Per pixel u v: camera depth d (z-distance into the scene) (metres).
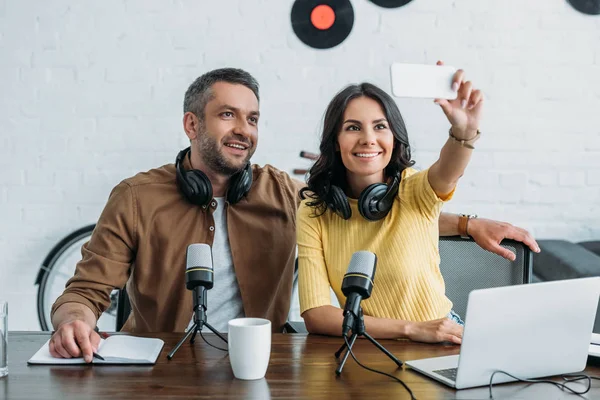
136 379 1.12
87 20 2.91
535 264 2.74
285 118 2.96
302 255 1.56
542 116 3.00
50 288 2.93
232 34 2.92
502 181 3.01
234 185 1.76
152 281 1.75
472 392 1.07
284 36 2.94
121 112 2.93
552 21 2.97
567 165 3.01
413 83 1.19
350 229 1.56
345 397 1.04
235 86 1.74
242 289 1.77
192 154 1.81
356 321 1.21
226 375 1.15
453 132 1.36
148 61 2.92
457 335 1.36
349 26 2.93
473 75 2.97
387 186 1.52
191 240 1.75
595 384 1.13
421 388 1.08
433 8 2.94
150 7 2.91
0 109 2.92
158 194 1.75
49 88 2.92
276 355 1.28
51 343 1.28
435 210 1.53
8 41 2.91
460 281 1.66
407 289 1.51
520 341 1.10
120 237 1.72
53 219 2.95
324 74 2.95
